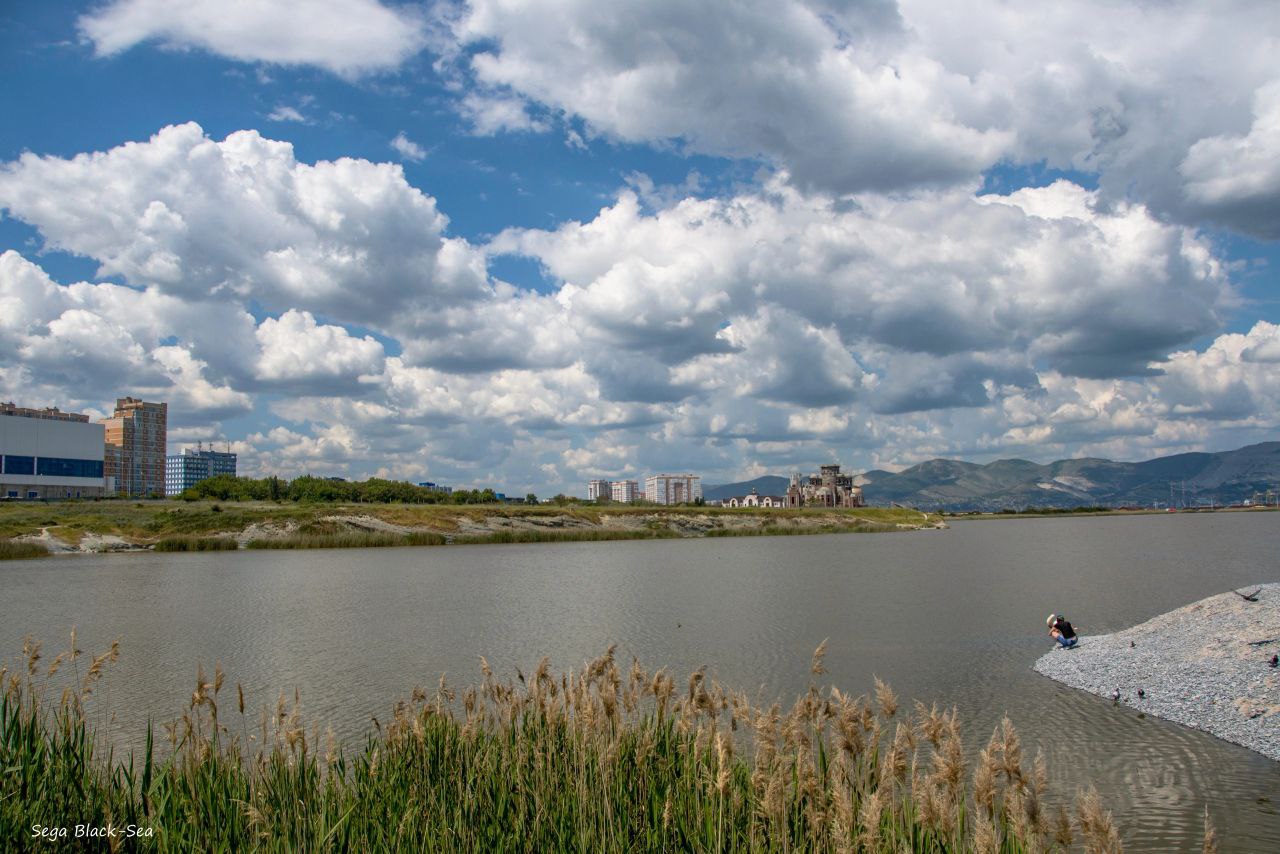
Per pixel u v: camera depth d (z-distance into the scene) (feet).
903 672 102.12
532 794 38.68
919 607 165.17
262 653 116.16
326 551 349.41
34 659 42.37
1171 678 90.84
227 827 35.27
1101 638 118.11
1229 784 61.77
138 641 126.21
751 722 32.99
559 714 41.68
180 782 38.14
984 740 72.13
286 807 35.55
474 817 37.40
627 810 36.83
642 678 43.60
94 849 32.96
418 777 40.68
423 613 157.89
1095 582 211.00
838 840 27.22
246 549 356.38
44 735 41.42
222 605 169.78
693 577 235.20
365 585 211.00
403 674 101.45
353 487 581.94
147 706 83.46
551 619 149.59
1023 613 155.12
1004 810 30.37
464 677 99.30
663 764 39.42
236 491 560.20
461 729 43.55
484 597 184.85
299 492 569.23
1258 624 100.07
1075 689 91.56
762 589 200.64
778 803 30.25
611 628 138.82
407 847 34.14
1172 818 55.67
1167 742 71.82
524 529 451.12
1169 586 199.00
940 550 369.50
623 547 395.96
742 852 32.60
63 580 221.46
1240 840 51.90
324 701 87.40
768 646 120.57
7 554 307.99
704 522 542.57
